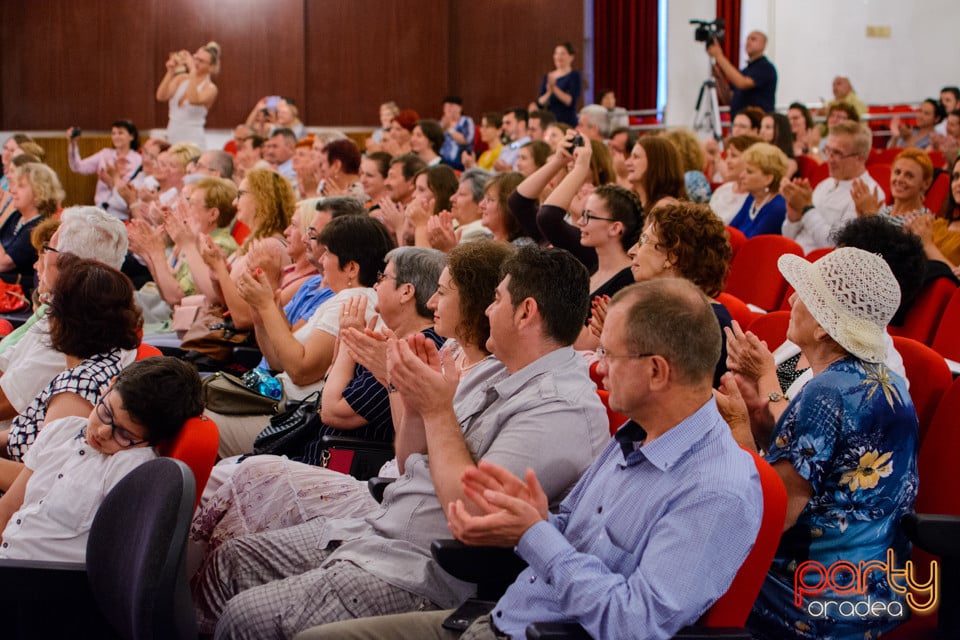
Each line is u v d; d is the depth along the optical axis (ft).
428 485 7.60
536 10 41.22
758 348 7.85
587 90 41.32
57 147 35.29
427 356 7.31
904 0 37.09
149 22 39.63
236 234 18.53
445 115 36.47
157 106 39.99
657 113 39.34
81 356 8.92
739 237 15.92
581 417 7.11
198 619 8.16
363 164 19.53
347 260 11.43
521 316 7.29
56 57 39.60
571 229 12.59
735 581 5.66
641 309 5.88
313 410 10.57
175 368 7.80
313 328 11.36
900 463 6.89
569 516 6.53
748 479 5.70
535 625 5.65
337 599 7.24
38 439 8.08
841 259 6.98
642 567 5.61
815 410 6.78
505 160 26.58
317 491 8.84
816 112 34.50
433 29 42.39
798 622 6.88
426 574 7.31
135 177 31.04
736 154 19.70
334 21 41.68
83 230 11.31
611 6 40.50
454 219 16.17
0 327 14.65
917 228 13.33
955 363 10.22
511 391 7.29
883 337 7.01
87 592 7.18
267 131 34.63
